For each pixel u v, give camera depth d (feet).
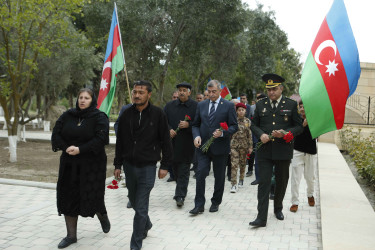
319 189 22.04
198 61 55.67
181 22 48.19
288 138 15.05
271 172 15.78
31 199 19.90
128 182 13.58
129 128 13.32
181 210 18.39
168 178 26.94
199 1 46.55
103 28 49.24
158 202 19.94
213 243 13.79
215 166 17.98
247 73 80.43
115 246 13.39
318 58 16.26
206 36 54.08
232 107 17.90
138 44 49.32
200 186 17.75
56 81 59.52
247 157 23.67
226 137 17.75
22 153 40.63
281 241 14.07
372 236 13.74
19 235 14.38
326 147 44.19
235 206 19.29
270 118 16.03
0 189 22.13
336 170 28.66
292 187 18.31
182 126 18.95
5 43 33.35
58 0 32.09
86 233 14.70
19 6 31.42
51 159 36.52
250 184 25.16
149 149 13.24
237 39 60.90
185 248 13.25
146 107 13.47
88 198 12.88
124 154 13.41
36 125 85.05
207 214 17.72
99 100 25.04
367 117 54.29
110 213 17.61
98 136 12.95
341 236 13.70
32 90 62.90
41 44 34.50
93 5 46.91
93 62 61.77
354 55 15.66
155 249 13.12
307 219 17.02
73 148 12.48
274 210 17.21
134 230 12.92
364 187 26.37
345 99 15.62
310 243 13.88
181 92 19.88
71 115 13.38
